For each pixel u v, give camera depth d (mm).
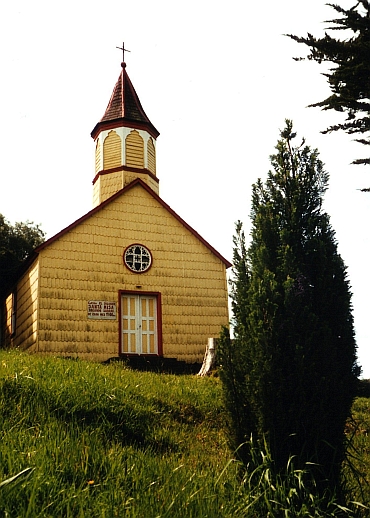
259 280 7762
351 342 7707
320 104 7777
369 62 7223
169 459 8516
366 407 15672
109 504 6109
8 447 7133
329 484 7062
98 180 25609
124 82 27531
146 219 22828
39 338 20000
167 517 5965
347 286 7902
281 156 8523
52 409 9828
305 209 8211
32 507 5520
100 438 8930
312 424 7207
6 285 26656
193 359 22000
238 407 7648
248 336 7762
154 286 22234
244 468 7438
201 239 23375
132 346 21406
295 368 7371
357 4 7262
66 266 21062
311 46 7469
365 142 7633
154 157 26750
